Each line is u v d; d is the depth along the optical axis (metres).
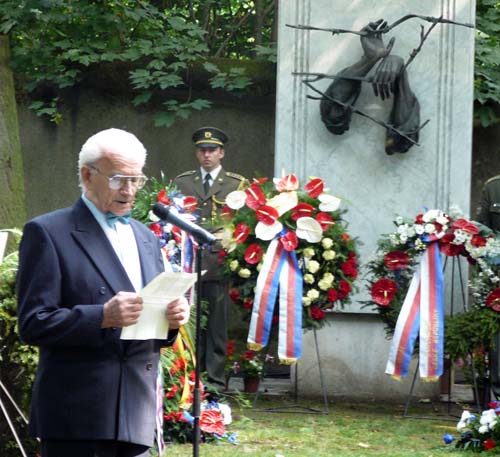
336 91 9.76
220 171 10.01
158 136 11.54
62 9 11.66
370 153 9.88
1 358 6.11
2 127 10.28
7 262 6.32
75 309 3.94
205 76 11.51
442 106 9.86
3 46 10.60
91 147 4.08
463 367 9.59
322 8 9.93
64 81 11.31
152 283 3.94
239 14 13.65
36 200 11.48
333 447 7.54
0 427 6.27
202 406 7.63
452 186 9.84
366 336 9.90
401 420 8.79
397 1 9.88
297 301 8.66
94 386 4.03
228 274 8.91
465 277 9.70
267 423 8.45
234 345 10.98
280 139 9.94
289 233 8.66
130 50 11.45
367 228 9.88
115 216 4.19
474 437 7.52
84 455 4.04
